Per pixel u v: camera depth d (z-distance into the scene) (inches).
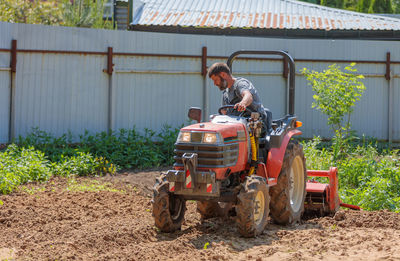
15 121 528.4
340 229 279.6
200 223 305.1
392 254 219.6
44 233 267.9
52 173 453.1
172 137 547.2
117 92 564.7
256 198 260.4
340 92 516.1
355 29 689.6
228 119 278.4
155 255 227.0
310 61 610.2
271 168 279.9
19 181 399.5
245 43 597.0
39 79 535.5
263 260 220.7
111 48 555.5
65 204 346.0
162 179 270.2
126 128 569.6
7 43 519.5
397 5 1422.2
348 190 430.0
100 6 860.0
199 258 221.8
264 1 813.9
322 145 581.3
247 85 287.3
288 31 700.0
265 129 297.4
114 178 457.1
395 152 553.6
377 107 623.5
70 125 549.3
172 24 689.6
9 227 285.3
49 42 536.4
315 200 334.6
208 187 247.3
